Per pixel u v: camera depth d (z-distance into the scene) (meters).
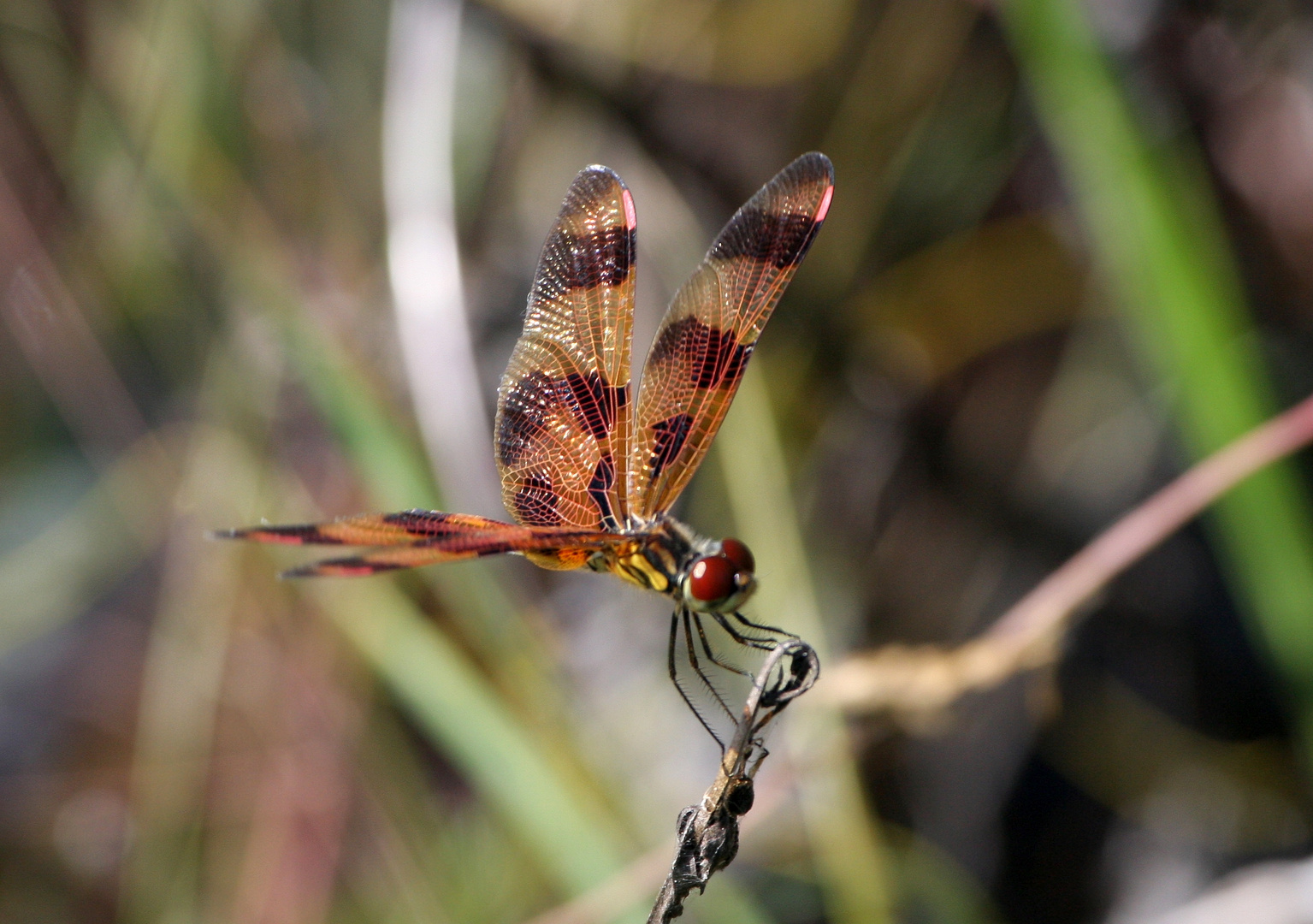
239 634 0.79
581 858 0.75
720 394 0.75
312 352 0.78
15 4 0.79
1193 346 0.76
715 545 0.74
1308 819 0.79
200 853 0.79
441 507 0.77
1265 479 0.76
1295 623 0.76
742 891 0.77
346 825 0.79
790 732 0.77
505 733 0.76
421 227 0.78
